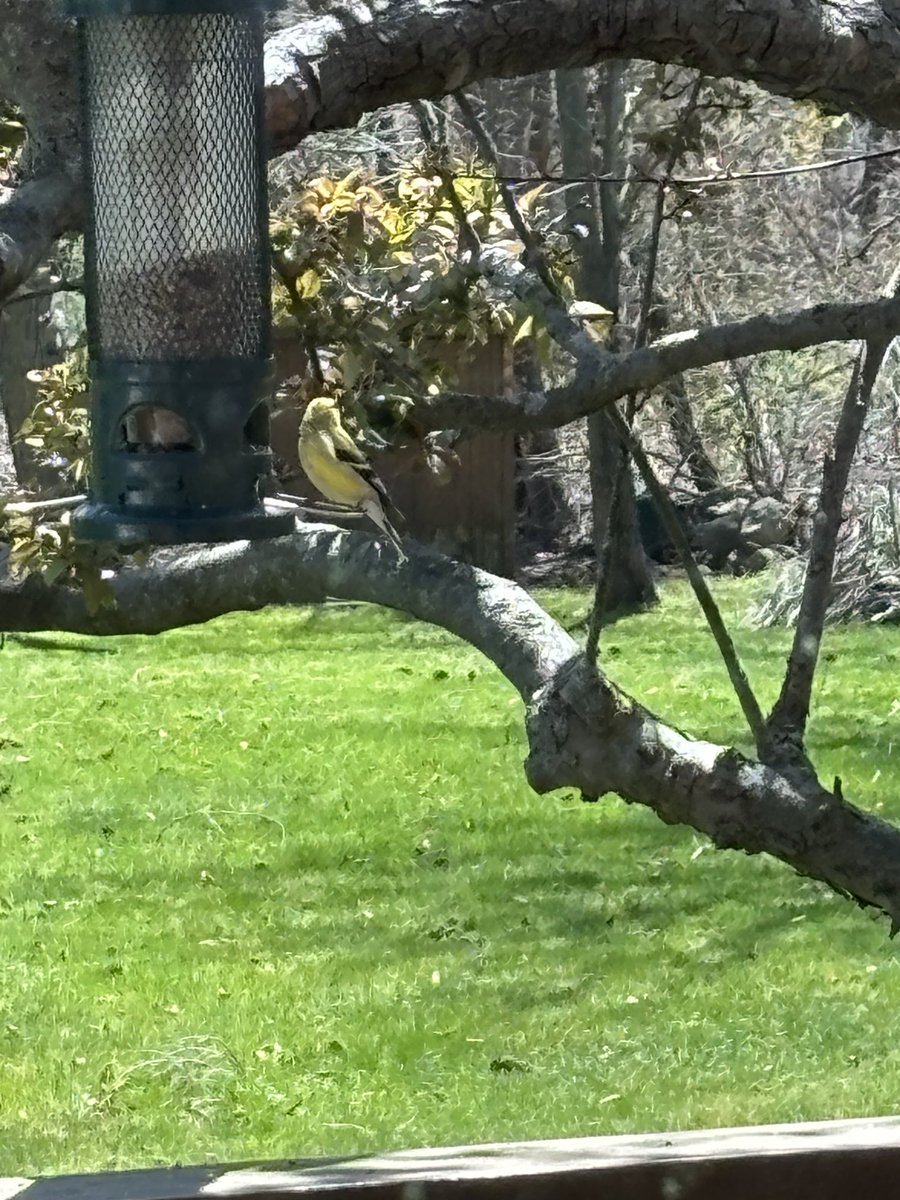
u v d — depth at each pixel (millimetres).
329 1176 3010
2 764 13984
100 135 4074
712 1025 8445
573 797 12852
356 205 4684
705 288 20609
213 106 4086
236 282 4141
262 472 4148
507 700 16312
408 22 4117
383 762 13945
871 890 3752
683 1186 2949
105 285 4105
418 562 4355
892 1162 2990
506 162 21234
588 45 4203
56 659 18703
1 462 18297
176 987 9078
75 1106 7590
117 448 4094
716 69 4262
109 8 3971
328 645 19516
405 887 10820
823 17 4211
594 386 3650
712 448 22875
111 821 12320
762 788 3773
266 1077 7883
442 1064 8016
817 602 3920
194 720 15547
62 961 9500
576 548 24141
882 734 14164
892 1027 8406
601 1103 7449
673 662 17422
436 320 4449
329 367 5414
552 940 9750
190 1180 3062
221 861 11359
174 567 4602
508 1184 2920
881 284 20047
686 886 10750
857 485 19672
